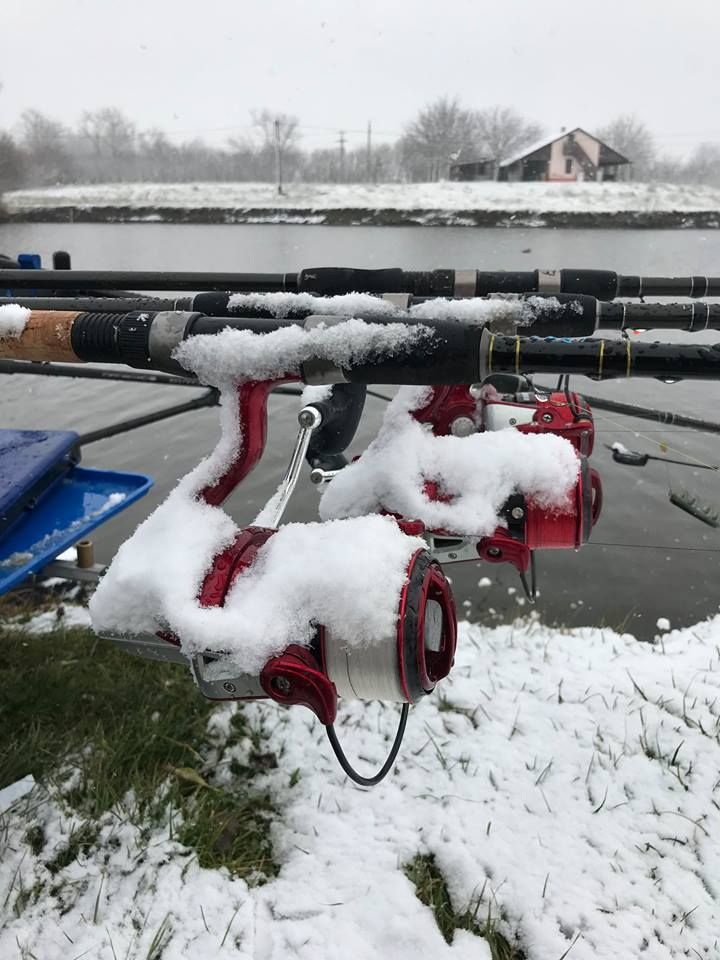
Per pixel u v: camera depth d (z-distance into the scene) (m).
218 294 1.82
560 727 2.73
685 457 6.20
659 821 2.34
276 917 2.04
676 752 2.58
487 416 2.29
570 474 1.78
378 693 1.22
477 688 2.94
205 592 1.23
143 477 3.30
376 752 2.62
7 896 2.05
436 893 2.11
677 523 5.38
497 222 30.17
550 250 18.84
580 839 2.27
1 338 1.43
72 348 1.40
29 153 47.41
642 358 1.23
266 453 6.57
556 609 4.50
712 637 3.49
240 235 25.97
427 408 1.96
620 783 2.48
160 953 1.94
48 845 2.23
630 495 5.71
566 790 2.44
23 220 35.78
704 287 2.58
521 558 1.83
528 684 2.97
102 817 2.32
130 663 3.12
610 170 43.88
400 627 1.15
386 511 1.83
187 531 1.27
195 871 2.17
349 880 2.13
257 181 50.88
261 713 2.80
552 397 2.47
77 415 8.01
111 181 50.19
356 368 1.26
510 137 46.75
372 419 7.11
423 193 34.62
